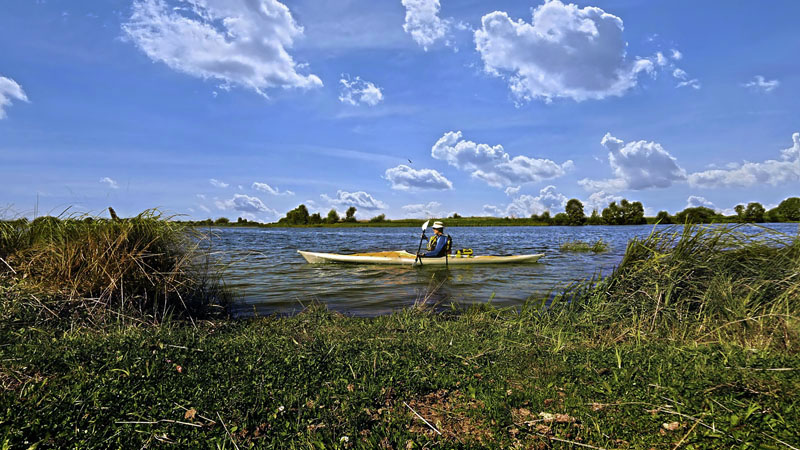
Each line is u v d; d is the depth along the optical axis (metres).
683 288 5.66
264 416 2.89
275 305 7.21
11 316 4.69
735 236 5.82
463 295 8.35
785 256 5.52
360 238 33.25
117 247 5.59
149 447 2.52
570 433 2.66
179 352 4.02
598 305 5.95
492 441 2.60
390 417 2.91
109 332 4.71
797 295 4.98
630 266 6.22
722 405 2.85
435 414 3.01
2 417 2.66
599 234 38.47
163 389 3.20
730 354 3.96
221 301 6.87
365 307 7.23
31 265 5.64
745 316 4.90
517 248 22.03
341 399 3.14
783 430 2.47
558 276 10.96
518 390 3.35
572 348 4.53
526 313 6.22
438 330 5.36
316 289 8.90
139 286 5.67
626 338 5.03
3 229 6.38
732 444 2.41
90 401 2.96
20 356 3.68
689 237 5.85
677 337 4.90
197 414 2.88
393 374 3.65
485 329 5.40
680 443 2.45
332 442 2.57
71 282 5.36
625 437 2.60
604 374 3.68
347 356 4.07
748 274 5.59
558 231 47.38
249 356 3.96
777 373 3.35
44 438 2.51
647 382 3.38
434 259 13.12
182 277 6.12
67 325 4.82
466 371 3.79
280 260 14.47
